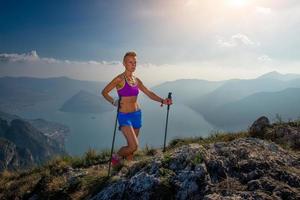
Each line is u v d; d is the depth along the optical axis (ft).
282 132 12.12
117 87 12.35
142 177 9.23
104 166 15.81
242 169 8.64
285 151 9.75
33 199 13.66
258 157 8.99
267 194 7.41
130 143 12.10
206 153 9.30
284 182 7.87
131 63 12.23
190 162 9.03
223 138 13.35
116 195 9.46
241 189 7.84
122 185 9.55
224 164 8.85
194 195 8.21
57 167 17.15
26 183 16.31
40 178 16.30
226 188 7.98
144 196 8.80
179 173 8.93
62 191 12.62
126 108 12.35
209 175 8.55
